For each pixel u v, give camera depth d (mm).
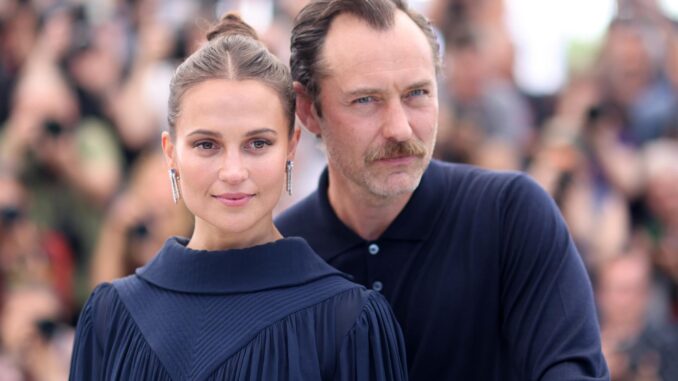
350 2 2008
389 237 2158
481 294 2117
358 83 1970
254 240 1917
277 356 1811
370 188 2016
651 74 4785
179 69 1885
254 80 1833
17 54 4383
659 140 4688
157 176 4199
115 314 1930
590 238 4414
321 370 1834
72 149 4203
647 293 4359
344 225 2205
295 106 1979
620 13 4855
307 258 1930
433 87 2020
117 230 4156
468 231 2148
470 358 2125
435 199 2180
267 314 1842
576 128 4598
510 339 2098
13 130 4234
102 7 4453
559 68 4820
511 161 4543
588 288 2076
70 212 4191
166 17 4484
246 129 1810
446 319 2117
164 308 1886
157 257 1979
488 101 4582
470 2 4707
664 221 4523
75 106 4285
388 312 1925
